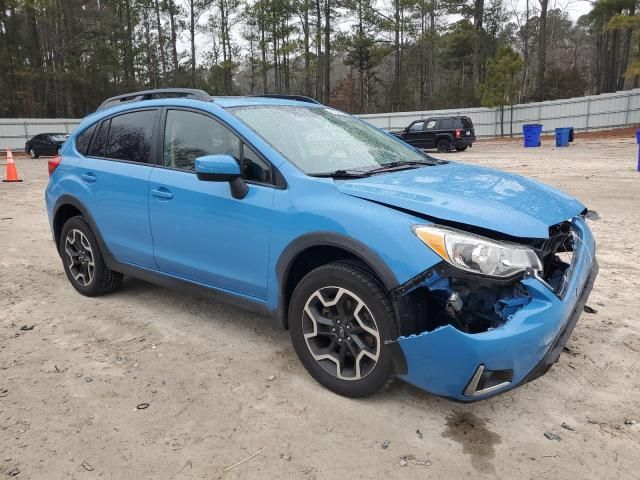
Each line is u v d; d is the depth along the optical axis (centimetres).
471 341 245
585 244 331
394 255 265
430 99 5600
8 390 323
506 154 2133
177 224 377
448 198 284
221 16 5219
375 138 414
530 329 252
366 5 4762
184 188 369
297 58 5512
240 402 307
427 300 279
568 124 3375
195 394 316
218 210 347
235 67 5406
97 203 441
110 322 425
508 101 3416
